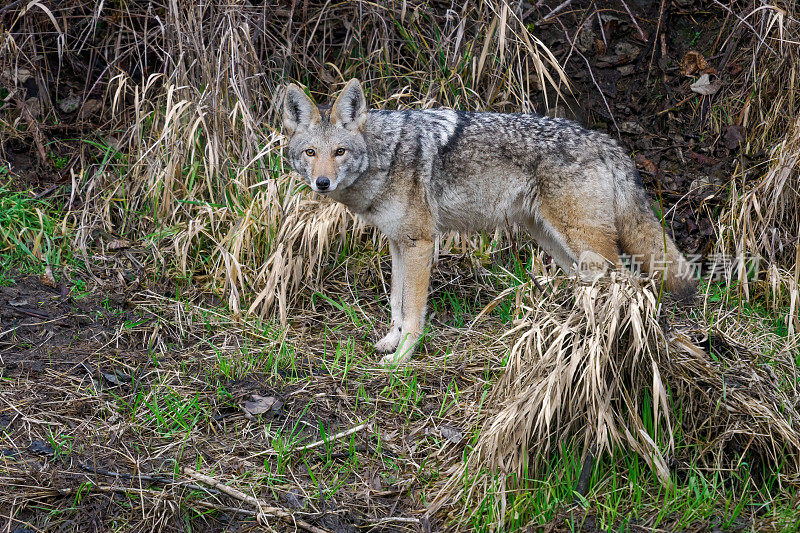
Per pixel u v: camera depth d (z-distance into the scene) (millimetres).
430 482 7195
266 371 8820
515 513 6613
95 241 11359
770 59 11922
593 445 7047
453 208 9617
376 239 11359
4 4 13281
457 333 9945
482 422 7723
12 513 6516
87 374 8477
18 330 9125
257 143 11586
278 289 10227
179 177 11805
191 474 7070
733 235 10617
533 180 9414
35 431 7508
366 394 8438
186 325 9703
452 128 9453
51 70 13516
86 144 12789
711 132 12180
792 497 6684
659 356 7176
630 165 9578
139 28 13734
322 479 7191
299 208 10969
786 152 10586
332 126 8812
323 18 13547
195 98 12062
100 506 6664
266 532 6562
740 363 7918
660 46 12992
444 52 12516
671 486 6770
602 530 6434
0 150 12383
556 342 7020
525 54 12750
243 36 12133
